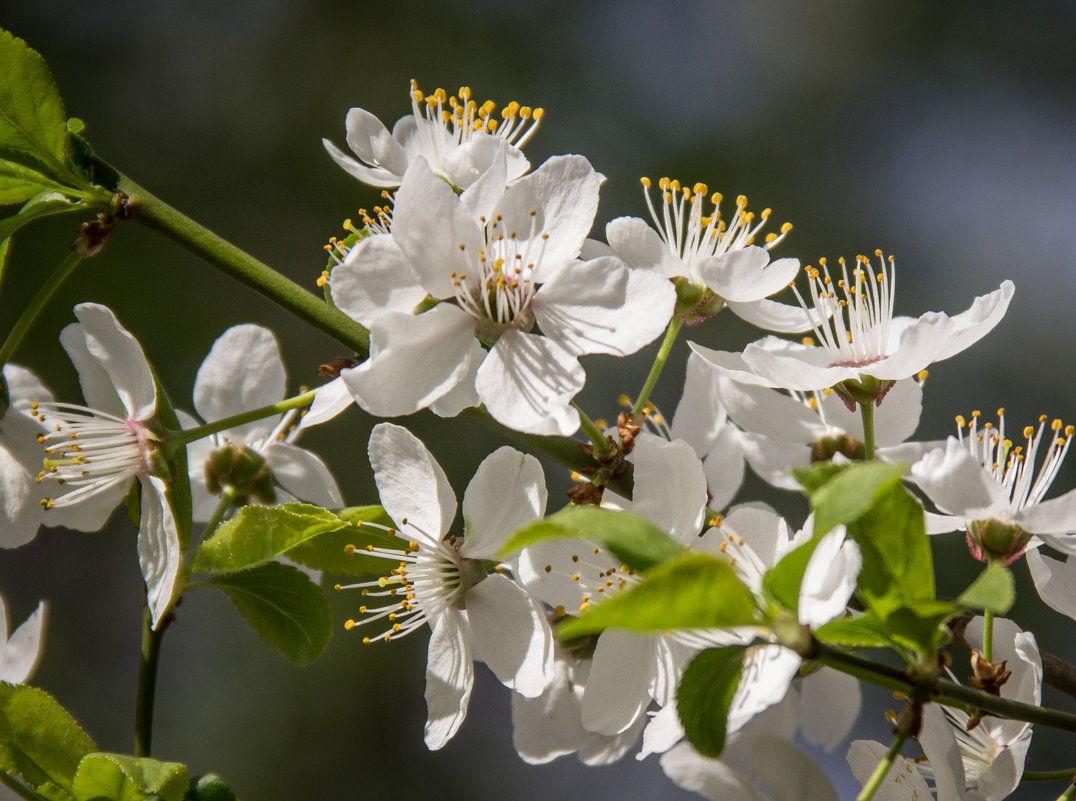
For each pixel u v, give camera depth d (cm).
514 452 30
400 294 30
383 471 30
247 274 31
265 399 33
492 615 30
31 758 29
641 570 27
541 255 30
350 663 51
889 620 27
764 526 29
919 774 29
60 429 31
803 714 31
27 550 55
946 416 54
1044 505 29
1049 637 45
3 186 31
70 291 50
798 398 32
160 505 31
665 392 52
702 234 33
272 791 50
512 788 53
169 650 53
